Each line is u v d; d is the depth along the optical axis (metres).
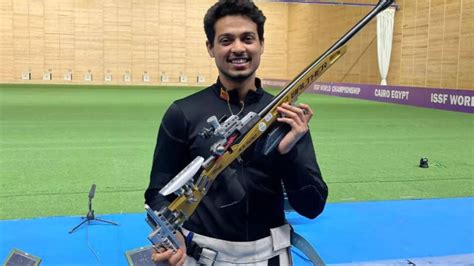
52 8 25.06
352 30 1.77
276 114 1.74
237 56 1.84
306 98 19.97
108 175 5.52
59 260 3.11
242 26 1.83
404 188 5.18
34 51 25.16
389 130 9.78
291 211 3.89
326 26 24.05
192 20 26.66
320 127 10.18
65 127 9.52
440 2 16.25
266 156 1.90
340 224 3.94
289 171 1.95
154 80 26.66
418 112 13.67
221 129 1.71
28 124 9.89
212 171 1.71
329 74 23.31
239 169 1.91
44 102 15.32
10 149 7.03
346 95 20.92
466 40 15.09
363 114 12.99
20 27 24.84
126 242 3.43
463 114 13.15
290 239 2.04
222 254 1.93
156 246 1.69
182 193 1.70
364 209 4.35
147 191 2.02
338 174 5.84
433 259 3.24
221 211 1.93
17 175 5.46
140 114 12.03
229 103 1.96
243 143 1.72
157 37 26.41
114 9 25.73
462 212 4.30
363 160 6.69
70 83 25.73
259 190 1.94
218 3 1.85
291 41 27.97
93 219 3.85
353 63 21.52
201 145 1.93
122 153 6.82
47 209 4.22
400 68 18.62
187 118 1.96
